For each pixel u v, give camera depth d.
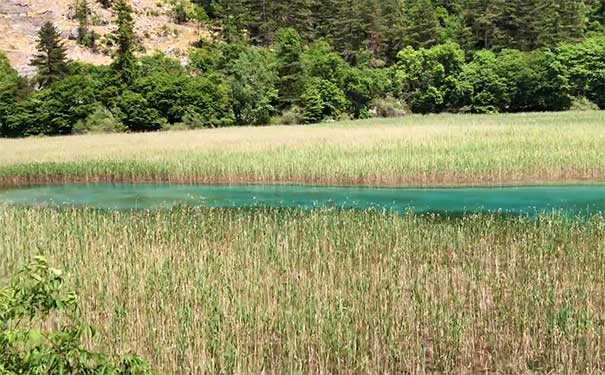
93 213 19.64
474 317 9.75
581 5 103.81
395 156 30.28
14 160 35.19
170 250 13.88
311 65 77.94
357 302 10.44
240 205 23.66
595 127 42.44
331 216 18.61
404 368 8.60
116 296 10.98
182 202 24.80
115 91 68.50
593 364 8.46
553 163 27.33
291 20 104.44
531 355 8.67
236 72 72.69
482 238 15.23
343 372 8.53
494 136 37.28
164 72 73.25
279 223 17.98
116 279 11.86
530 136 36.38
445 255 14.01
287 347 8.95
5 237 15.48
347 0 94.94
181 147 38.66
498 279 11.36
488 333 9.41
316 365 8.70
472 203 22.69
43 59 77.81
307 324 9.61
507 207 21.67
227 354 8.58
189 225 17.70
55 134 66.44
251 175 29.92
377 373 8.42
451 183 27.47
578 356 8.52
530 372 8.40
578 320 9.25
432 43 94.62
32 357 4.09
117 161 33.31
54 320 9.64
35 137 57.72
